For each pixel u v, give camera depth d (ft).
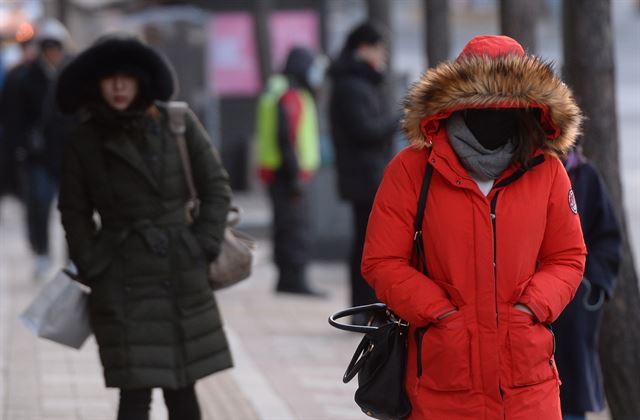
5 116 101.19
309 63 95.55
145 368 46.14
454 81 34.63
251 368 70.23
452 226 35.06
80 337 47.60
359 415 59.82
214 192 47.88
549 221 36.11
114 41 46.78
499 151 35.12
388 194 35.99
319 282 109.60
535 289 35.19
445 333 34.73
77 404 59.93
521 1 71.46
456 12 434.30
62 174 47.29
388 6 117.50
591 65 56.39
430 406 35.19
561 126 35.29
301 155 95.91
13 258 114.11
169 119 47.50
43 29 97.55
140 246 46.55
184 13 154.92
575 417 48.83
